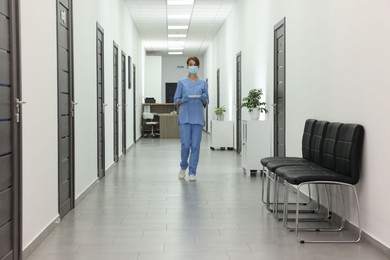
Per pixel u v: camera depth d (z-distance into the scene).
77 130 4.82
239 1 10.12
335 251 3.15
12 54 2.73
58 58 3.94
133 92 12.63
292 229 3.72
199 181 6.32
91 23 5.77
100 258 2.98
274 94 6.59
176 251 3.14
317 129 4.21
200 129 6.37
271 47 6.82
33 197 3.18
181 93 6.31
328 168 3.83
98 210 4.46
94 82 6.00
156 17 11.99
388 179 3.02
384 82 3.05
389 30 2.96
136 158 9.26
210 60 17.22
